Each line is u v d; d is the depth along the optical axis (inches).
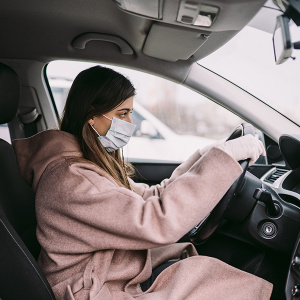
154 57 70.3
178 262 45.9
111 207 38.7
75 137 45.3
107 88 44.1
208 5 36.2
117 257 43.4
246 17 38.8
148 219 38.3
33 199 55.2
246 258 59.4
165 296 41.7
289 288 45.5
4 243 37.1
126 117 46.8
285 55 32.6
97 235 39.4
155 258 51.5
